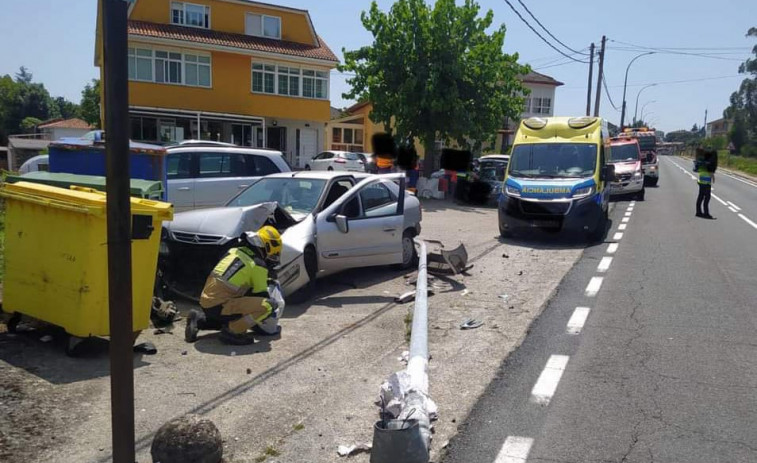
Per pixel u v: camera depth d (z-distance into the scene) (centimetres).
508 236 1342
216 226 719
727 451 392
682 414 445
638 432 417
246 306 586
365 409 450
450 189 2355
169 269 738
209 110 3125
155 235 549
